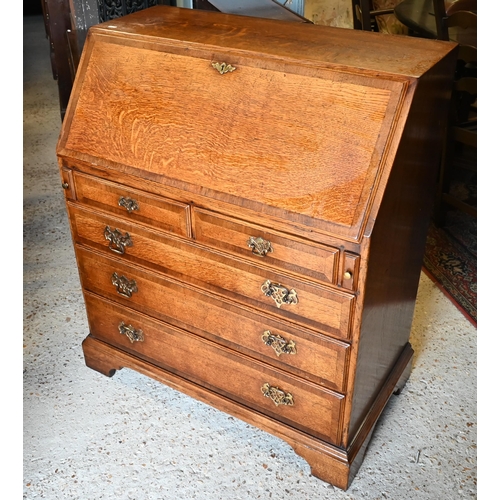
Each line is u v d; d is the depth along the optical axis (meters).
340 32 1.92
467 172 3.80
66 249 3.23
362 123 1.54
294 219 1.59
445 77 1.73
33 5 7.22
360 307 1.62
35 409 2.27
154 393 2.35
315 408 1.89
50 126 4.54
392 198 1.58
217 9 2.53
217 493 1.97
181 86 1.81
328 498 1.95
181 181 1.77
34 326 2.69
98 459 2.08
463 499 1.94
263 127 1.67
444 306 2.80
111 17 2.93
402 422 2.21
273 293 1.75
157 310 2.11
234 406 2.09
